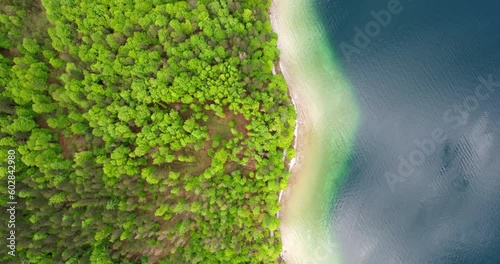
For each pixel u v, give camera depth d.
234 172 41.94
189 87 39.78
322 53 46.38
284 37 45.94
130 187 38.97
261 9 42.62
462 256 46.31
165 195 41.38
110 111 39.16
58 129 39.88
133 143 40.94
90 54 38.44
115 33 38.28
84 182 38.41
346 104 46.31
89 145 39.72
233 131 41.66
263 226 42.62
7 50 39.25
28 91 37.88
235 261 42.06
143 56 39.09
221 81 40.31
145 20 38.62
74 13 38.06
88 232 37.72
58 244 37.59
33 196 37.50
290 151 43.75
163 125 39.72
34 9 39.28
